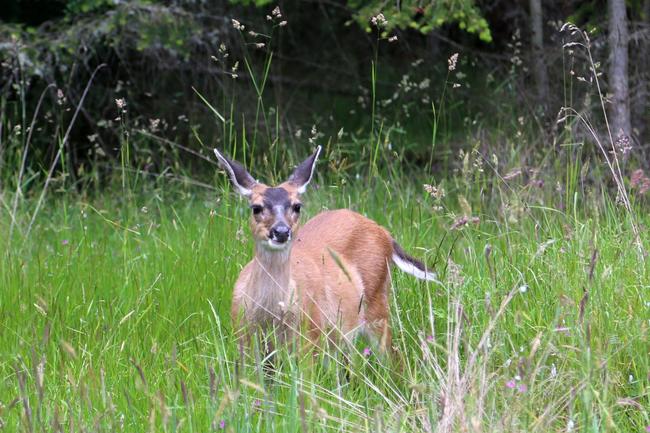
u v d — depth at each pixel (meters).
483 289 9.80
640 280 9.45
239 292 9.43
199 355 8.94
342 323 9.60
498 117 16.88
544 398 7.73
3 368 9.00
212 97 19.09
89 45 16.72
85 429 7.21
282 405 7.71
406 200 13.34
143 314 10.00
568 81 17.33
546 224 11.11
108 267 11.59
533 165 14.68
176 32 16.50
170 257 11.80
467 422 6.96
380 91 20.28
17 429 7.55
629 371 8.50
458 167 15.91
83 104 18.95
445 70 19.80
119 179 16.58
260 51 20.44
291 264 9.45
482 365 7.49
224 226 12.29
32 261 11.86
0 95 17.70
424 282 10.53
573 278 9.48
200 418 7.76
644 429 7.69
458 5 14.93
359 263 10.22
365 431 7.38
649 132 16.66
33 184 18.06
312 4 21.14
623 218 11.59
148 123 19.06
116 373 8.85
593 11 17.16
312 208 13.02
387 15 15.45
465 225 10.22
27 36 16.89
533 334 8.91
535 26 17.81
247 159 18.36
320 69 21.05
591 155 15.39
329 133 19.17
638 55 17.02
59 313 9.98
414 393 7.99
